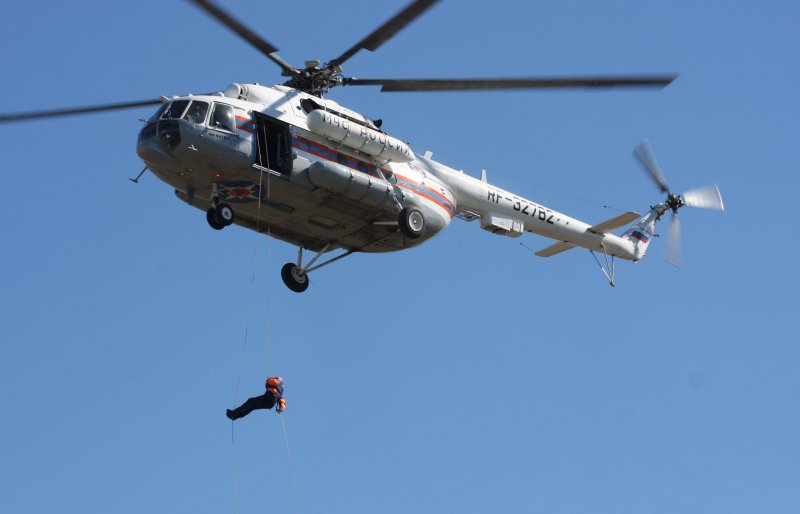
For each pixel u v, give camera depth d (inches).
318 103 1561.3
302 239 1644.9
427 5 1289.4
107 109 1421.0
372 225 1604.3
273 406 1352.1
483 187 1761.8
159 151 1449.3
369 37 1402.6
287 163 1501.0
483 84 1405.0
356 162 1567.4
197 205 1579.7
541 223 1851.6
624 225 1909.4
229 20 1366.9
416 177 1632.6
